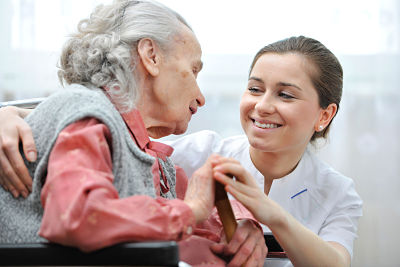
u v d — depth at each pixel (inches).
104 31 41.2
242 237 36.8
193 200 33.8
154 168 40.3
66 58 42.0
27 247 28.6
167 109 42.2
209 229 43.0
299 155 56.2
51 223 28.1
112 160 33.1
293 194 57.2
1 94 86.6
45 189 29.5
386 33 90.1
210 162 35.6
